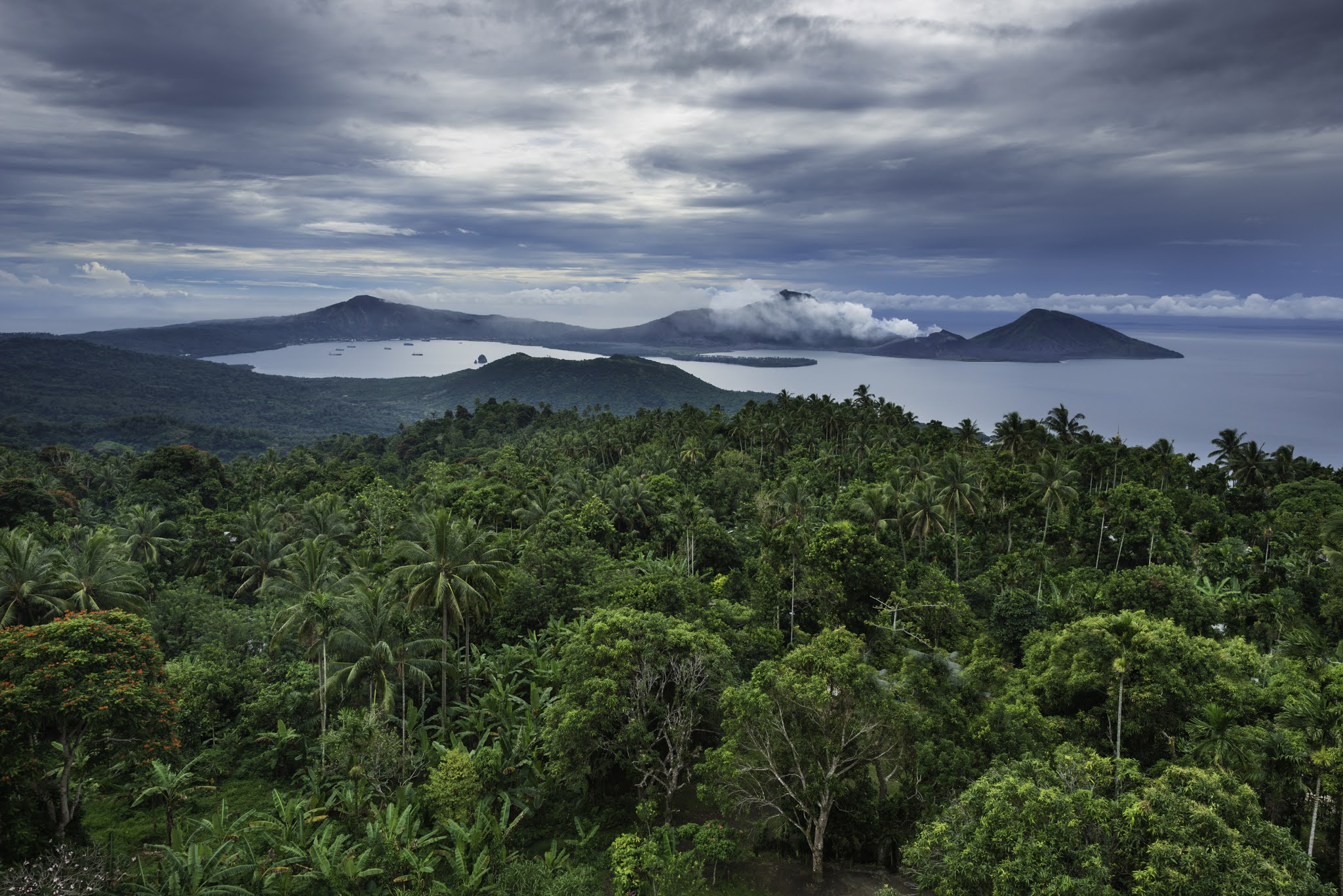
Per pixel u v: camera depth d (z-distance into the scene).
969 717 36.12
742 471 117.88
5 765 29.17
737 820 39.84
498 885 33.62
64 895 27.53
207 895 30.78
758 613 60.56
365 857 34.28
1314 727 30.16
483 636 58.53
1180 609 55.34
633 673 40.31
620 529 90.69
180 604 63.94
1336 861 29.53
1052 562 80.88
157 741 33.56
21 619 46.62
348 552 78.56
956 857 25.94
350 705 47.28
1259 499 103.00
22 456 143.12
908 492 80.31
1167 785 24.84
